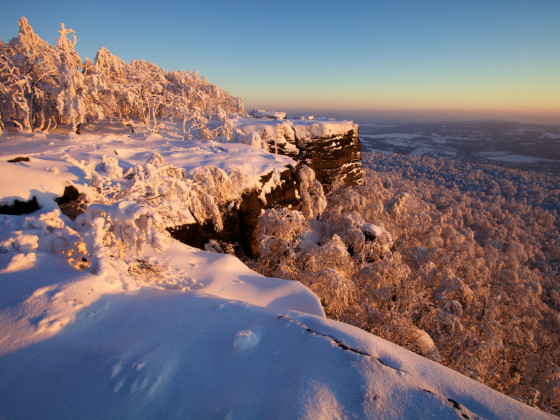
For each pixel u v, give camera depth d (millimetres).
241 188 16359
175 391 3627
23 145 17797
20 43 22156
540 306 35375
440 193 101625
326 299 14742
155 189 10438
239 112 50969
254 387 3625
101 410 3301
